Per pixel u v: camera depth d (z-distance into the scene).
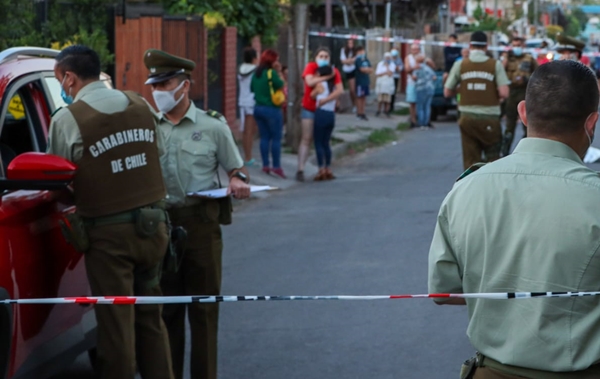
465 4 72.75
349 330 8.29
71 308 6.29
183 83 6.45
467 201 3.64
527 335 3.47
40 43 12.72
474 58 14.29
